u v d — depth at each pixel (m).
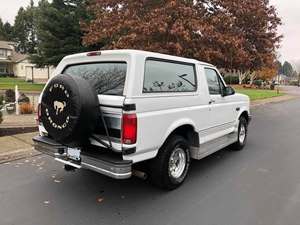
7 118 10.69
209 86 5.73
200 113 5.25
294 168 5.94
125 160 3.94
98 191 4.72
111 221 3.81
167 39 12.67
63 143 4.18
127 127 3.86
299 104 22.58
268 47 15.53
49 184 4.96
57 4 30.59
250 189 4.86
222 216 3.96
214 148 5.99
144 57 4.16
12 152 6.62
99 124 4.14
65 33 30.00
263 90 41.41
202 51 12.17
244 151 7.25
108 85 4.22
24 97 14.19
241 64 14.23
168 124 4.49
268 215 4.00
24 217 3.89
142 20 12.81
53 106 4.11
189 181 5.17
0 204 4.24
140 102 4.00
